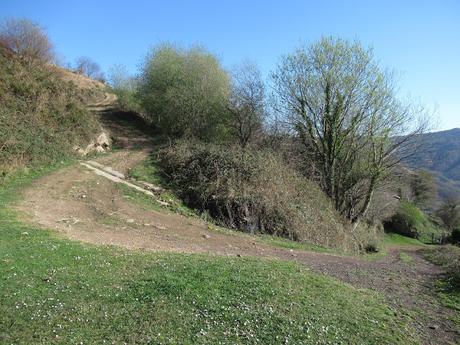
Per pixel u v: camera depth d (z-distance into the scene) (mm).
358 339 7965
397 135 29766
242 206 21344
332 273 13484
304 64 30641
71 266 10578
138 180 25562
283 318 8281
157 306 8461
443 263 21578
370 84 29031
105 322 7707
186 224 19172
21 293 8539
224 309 8492
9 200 17344
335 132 30391
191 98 37594
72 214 17281
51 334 7117
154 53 45281
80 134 30344
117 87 55438
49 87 30688
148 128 45125
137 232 16297
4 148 21359
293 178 25641
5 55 32875
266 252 16156
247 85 36656
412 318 9875
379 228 42719
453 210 67062
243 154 25641
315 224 22781
